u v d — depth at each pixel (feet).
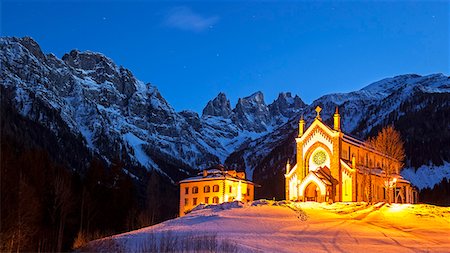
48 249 301.63
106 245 240.12
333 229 253.03
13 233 255.29
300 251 203.21
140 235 248.93
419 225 270.87
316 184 415.23
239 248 204.03
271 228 255.70
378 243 220.84
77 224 384.68
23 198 292.61
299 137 450.30
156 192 611.06
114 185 458.09
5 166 297.33
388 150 469.16
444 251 204.54
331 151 433.07
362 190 432.25
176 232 249.14
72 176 447.42
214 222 270.26
